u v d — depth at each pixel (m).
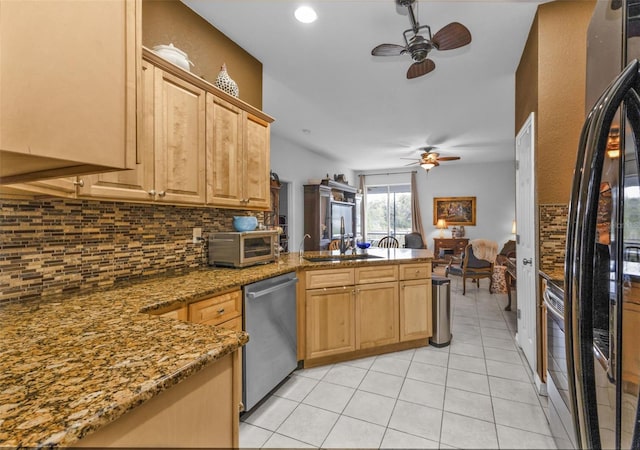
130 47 0.84
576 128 2.22
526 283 2.66
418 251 3.70
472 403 1.95
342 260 2.82
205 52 2.42
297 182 6.15
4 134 0.62
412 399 2.02
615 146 0.73
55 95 0.69
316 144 6.09
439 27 2.52
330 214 6.59
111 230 1.85
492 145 6.11
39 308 1.33
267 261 2.59
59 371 0.77
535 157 2.35
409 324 2.90
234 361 0.99
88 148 0.75
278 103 4.06
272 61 3.02
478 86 3.57
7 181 0.94
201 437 0.86
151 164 1.74
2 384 0.71
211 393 0.90
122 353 0.87
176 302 1.49
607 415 0.72
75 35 0.73
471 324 3.64
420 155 7.02
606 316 0.73
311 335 2.52
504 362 2.62
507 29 2.54
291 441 1.67
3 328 1.07
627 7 0.79
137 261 1.99
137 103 0.86
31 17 0.65
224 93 2.21
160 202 1.80
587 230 0.72
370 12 2.34
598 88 1.01
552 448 1.22
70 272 1.65
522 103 2.88
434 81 3.45
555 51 2.26
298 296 2.50
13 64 0.63
